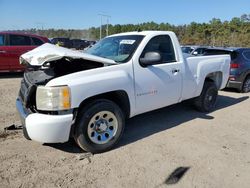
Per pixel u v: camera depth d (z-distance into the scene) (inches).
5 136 187.9
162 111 257.1
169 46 206.7
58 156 160.7
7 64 430.3
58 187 130.6
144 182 136.6
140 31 204.2
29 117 148.3
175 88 207.8
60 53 152.5
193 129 211.6
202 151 172.2
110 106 164.7
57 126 145.6
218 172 147.6
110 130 168.9
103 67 164.1
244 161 160.9
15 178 136.9
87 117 156.7
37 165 149.9
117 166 151.2
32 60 160.4
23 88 175.2
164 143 183.0
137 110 183.8
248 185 136.6
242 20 2642.7
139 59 180.5
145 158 161.0
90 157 160.2
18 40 438.6
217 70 254.8
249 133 207.0
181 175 143.6
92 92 154.2
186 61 219.8
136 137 192.5
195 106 256.4
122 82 167.9
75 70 174.4
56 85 145.3
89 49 216.8
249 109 277.4
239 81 357.1
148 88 185.8
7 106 260.2
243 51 363.3
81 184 133.6
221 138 195.0
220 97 337.4
